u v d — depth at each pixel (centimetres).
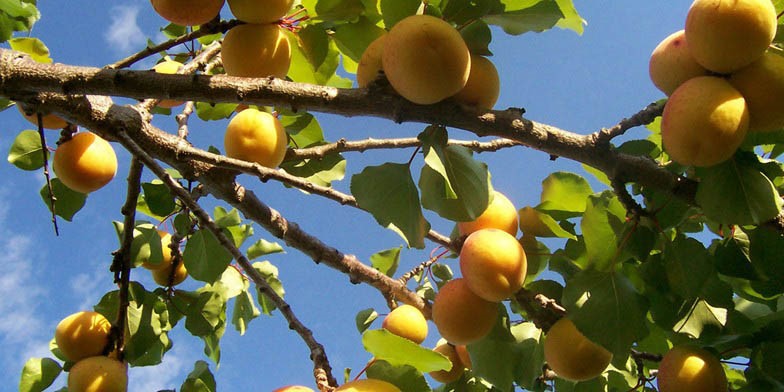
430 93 73
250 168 80
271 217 87
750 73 73
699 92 72
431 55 72
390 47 73
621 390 91
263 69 80
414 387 72
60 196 93
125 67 78
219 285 99
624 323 78
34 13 94
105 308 91
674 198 79
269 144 85
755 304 86
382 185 79
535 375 86
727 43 71
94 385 85
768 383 77
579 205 86
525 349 88
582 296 80
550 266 86
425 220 80
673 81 76
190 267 91
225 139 85
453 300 82
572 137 77
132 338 90
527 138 76
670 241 79
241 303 105
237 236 103
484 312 82
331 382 71
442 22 73
